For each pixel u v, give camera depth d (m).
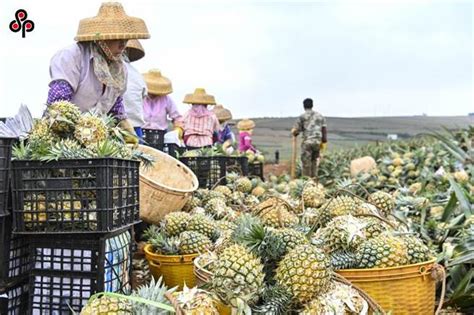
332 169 13.95
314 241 3.06
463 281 3.42
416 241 3.05
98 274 2.84
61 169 2.83
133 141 4.35
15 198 2.86
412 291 2.80
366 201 4.01
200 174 6.43
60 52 4.09
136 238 4.93
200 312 2.12
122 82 4.38
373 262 2.84
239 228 3.06
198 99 9.12
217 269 2.37
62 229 2.84
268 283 2.54
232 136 13.57
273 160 21.97
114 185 2.91
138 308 2.13
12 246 3.01
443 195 6.09
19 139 3.15
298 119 13.73
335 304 2.35
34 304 2.94
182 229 3.98
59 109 3.29
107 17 4.13
